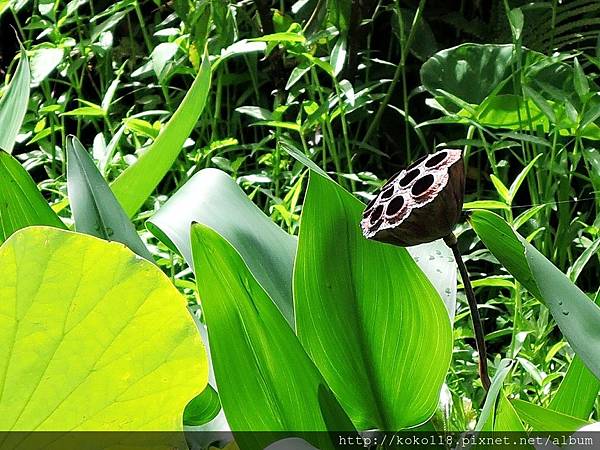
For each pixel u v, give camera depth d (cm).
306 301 151
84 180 160
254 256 163
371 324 151
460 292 284
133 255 104
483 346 145
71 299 103
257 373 138
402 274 150
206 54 176
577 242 339
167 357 106
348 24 414
